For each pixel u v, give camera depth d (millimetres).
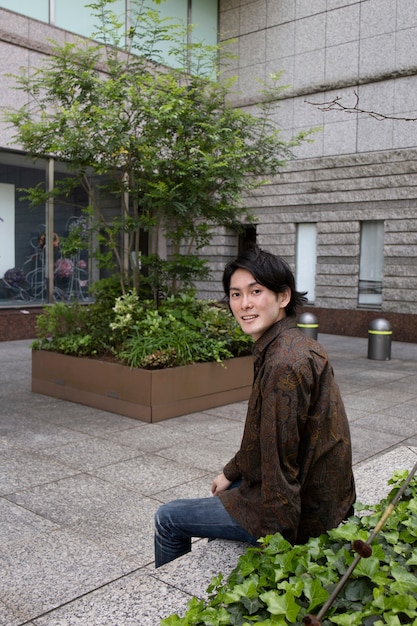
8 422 6953
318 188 16875
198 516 2523
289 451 2129
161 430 6711
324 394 2197
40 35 13938
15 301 14781
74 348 8062
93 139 8109
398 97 15406
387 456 4512
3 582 3414
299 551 2072
